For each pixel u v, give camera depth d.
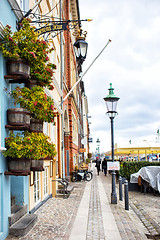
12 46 6.20
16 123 6.32
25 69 6.45
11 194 7.85
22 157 6.27
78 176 22.02
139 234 7.01
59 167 16.42
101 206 10.65
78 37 13.27
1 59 6.24
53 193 13.04
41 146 6.48
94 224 7.80
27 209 8.14
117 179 21.30
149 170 14.13
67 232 6.93
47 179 12.41
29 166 6.42
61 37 18.12
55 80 14.53
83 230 7.15
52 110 6.92
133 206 10.88
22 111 6.37
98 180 23.25
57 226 7.50
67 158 22.64
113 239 6.45
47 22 8.44
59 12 17.73
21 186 7.89
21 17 7.50
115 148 21.72
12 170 6.27
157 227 7.68
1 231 6.11
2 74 6.25
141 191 14.91
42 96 6.61
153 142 21.38
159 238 6.77
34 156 6.18
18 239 6.25
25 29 6.64
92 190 15.78
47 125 12.98
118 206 10.75
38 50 6.67
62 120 17.92
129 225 7.83
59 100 17.41
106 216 8.86
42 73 7.07
